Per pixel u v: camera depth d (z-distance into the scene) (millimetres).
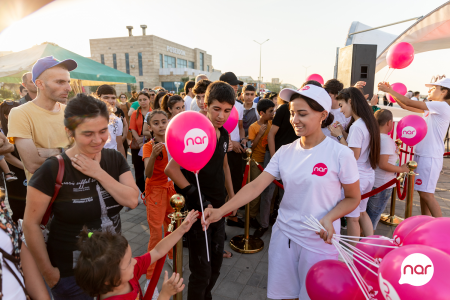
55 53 7891
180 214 1692
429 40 7902
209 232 2100
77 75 7840
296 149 1816
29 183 1383
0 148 2504
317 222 1599
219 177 2129
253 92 5047
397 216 4477
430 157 3496
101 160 1598
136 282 1402
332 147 1685
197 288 2021
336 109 3732
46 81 2039
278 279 1877
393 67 4387
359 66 5879
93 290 1206
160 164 2723
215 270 2227
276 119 3475
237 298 2637
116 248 1180
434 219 1267
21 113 2045
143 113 5125
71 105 1365
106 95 4258
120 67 45406
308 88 1613
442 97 3625
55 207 1454
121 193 1526
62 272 1500
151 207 2787
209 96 1997
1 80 9070
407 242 1290
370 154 2850
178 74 44406
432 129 3484
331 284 1369
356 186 1656
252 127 4066
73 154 1494
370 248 1481
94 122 1371
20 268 1061
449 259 988
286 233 1828
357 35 9812
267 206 3754
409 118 3281
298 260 1814
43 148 2133
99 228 1542
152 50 43719
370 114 2811
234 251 3453
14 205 2922
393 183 2902
